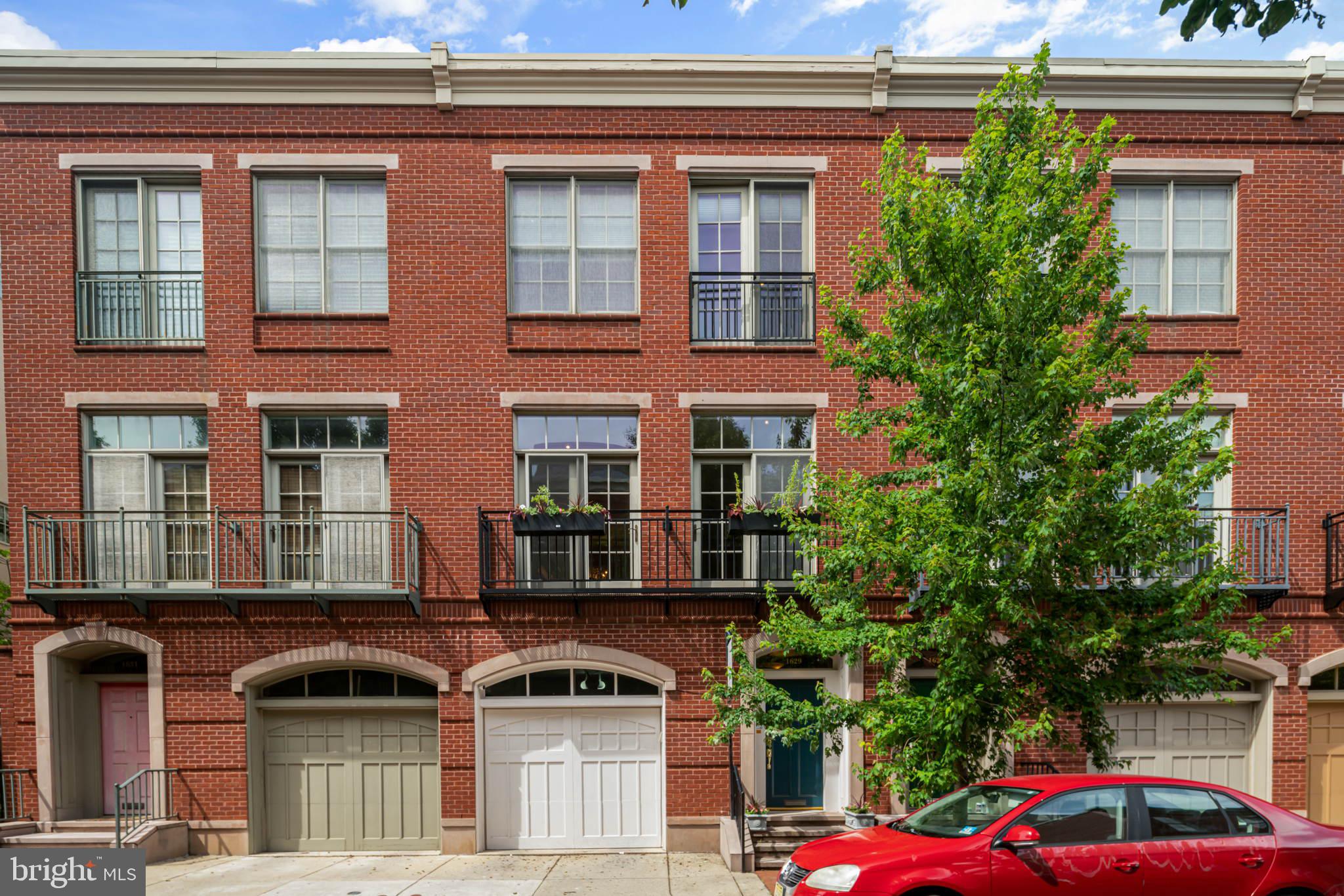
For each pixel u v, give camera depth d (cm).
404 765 1087
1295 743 1067
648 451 1088
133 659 1108
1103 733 787
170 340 1079
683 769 1060
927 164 1096
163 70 1059
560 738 1077
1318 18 545
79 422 1063
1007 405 716
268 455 1084
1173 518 703
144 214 1089
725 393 1093
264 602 1052
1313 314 1102
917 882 583
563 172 1101
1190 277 1127
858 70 1087
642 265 1098
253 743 1061
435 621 1062
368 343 1084
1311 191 1108
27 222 1062
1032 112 818
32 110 1065
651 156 1100
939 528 721
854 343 966
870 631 780
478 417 1081
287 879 925
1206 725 1101
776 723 785
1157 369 1092
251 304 1076
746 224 1124
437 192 1088
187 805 1045
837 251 1102
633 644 1065
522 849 1062
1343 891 611
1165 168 1105
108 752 1097
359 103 1082
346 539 1067
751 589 1030
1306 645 1070
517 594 1031
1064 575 734
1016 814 619
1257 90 1105
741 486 1111
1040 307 742
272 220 1102
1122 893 594
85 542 1059
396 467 1075
